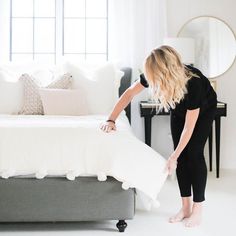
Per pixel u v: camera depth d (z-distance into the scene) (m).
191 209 3.05
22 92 3.88
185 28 4.63
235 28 4.62
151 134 4.64
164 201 3.43
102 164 2.67
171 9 4.62
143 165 2.73
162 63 2.55
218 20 4.62
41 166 2.65
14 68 4.25
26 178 2.69
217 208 3.24
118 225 2.75
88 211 2.72
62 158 2.66
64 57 4.69
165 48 2.64
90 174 2.70
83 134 2.73
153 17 4.56
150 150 2.81
